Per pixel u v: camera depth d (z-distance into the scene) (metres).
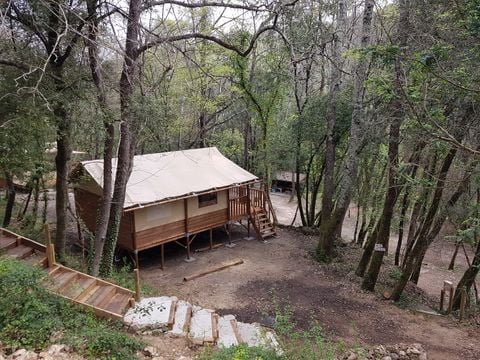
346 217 30.30
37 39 8.95
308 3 14.87
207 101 21.59
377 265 13.17
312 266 15.57
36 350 6.00
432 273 19.38
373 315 11.56
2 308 6.50
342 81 17.69
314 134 18.78
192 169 17.44
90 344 6.44
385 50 6.15
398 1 11.25
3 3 6.92
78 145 11.95
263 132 21.09
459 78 6.53
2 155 9.23
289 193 37.34
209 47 19.30
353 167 15.62
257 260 16.16
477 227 7.48
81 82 9.66
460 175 10.93
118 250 15.77
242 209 18.42
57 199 11.96
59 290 8.28
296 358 7.00
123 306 8.88
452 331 10.67
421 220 14.24
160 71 18.67
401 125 10.50
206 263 15.77
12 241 9.70
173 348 7.82
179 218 15.80
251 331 9.49
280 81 19.19
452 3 7.23
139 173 15.69
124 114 9.91
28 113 8.31
